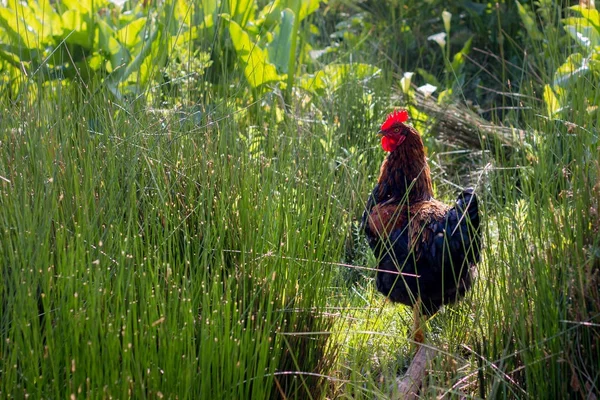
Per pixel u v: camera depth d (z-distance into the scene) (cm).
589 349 313
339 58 640
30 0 540
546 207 342
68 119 396
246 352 303
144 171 383
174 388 290
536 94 577
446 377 341
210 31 557
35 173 347
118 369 287
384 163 410
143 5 603
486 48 702
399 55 721
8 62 515
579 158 336
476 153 554
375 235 397
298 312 339
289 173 407
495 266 352
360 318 383
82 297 305
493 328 342
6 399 280
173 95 498
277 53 584
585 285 315
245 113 518
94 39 521
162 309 301
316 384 341
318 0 619
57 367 285
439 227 370
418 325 388
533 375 318
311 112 568
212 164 394
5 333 291
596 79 452
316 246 374
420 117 597
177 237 357
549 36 530
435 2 738
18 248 317
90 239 322
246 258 352
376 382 356
